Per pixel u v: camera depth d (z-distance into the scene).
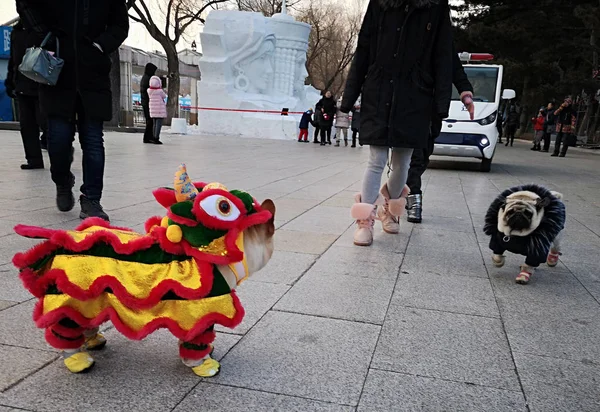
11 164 8.42
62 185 4.93
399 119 4.30
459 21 31.95
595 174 12.09
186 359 2.19
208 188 2.15
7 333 2.50
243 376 2.24
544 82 35.28
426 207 6.68
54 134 4.62
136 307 1.99
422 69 4.30
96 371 2.22
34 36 4.47
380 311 3.04
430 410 2.06
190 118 35.56
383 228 5.13
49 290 2.06
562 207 3.66
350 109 4.65
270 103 22.20
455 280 3.70
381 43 4.32
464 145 11.26
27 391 2.04
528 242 3.60
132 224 4.68
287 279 3.50
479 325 2.91
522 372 2.40
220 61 21.50
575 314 3.16
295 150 15.69
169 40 29.23
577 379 2.36
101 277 2.00
